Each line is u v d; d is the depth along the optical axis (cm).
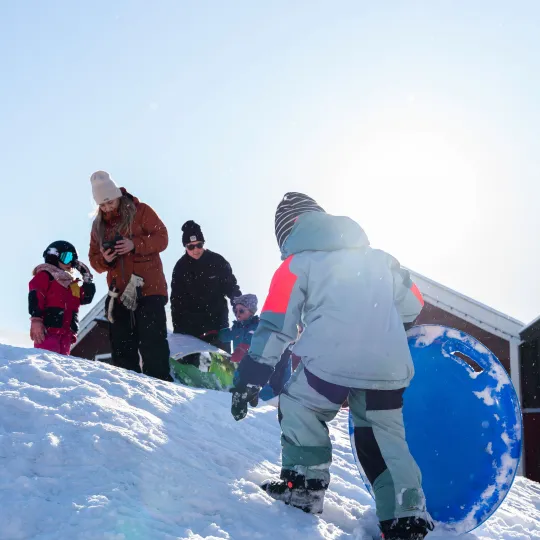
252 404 310
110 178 592
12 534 218
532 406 1221
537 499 493
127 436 303
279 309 291
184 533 234
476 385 332
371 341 281
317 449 293
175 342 720
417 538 264
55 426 295
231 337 742
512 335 1262
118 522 228
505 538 346
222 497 279
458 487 329
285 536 257
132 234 593
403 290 309
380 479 276
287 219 324
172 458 304
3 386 338
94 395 354
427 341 340
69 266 655
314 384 288
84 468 267
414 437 338
